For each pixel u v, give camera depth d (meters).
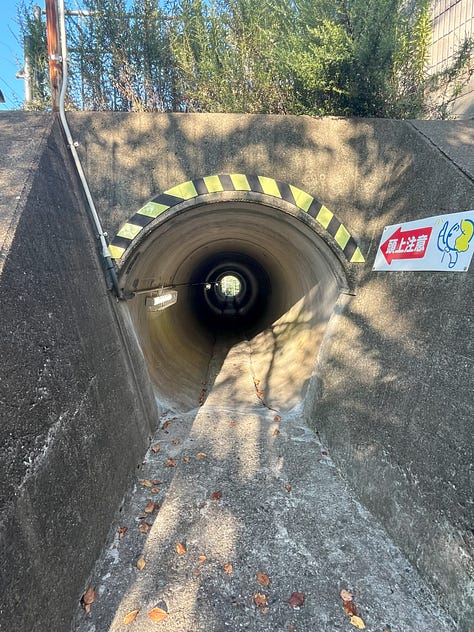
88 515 3.67
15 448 2.65
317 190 5.68
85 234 5.10
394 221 5.19
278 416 7.07
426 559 3.56
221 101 7.09
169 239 7.04
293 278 9.71
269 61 6.64
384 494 4.29
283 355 9.13
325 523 4.45
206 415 7.21
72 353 3.82
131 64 7.41
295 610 3.44
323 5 5.81
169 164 5.48
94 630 3.25
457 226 3.95
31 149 4.50
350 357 5.65
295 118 5.53
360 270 5.84
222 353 11.80
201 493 4.96
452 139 4.96
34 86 7.86
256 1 6.77
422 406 3.92
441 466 3.50
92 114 5.33
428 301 4.24
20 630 2.48
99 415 4.23
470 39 6.83
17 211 3.56
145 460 5.66
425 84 6.70
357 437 5.02
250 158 5.56
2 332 2.77
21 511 2.63
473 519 3.07
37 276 3.49
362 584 3.68
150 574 3.79
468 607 3.04
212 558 3.98
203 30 6.93
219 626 3.29
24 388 2.88
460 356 3.56
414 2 6.52
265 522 4.48
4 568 2.39
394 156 5.47
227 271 17.36
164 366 8.16
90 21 7.21
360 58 5.63
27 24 7.66
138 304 6.89
